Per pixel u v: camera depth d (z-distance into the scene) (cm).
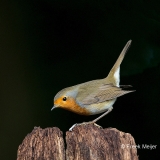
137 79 1205
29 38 1264
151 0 1119
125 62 1123
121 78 1209
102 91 1036
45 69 1254
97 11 1172
